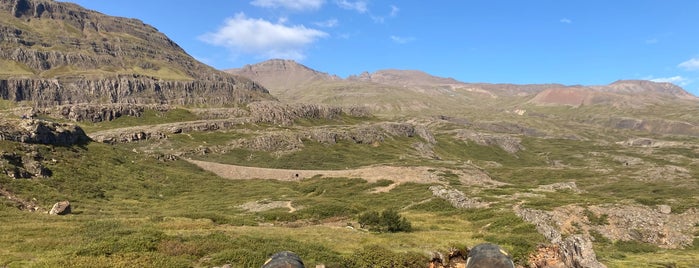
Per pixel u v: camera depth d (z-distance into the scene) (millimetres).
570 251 30641
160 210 56344
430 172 101438
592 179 157875
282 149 171250
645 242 58219
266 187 87500
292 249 24719
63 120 194875
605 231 58625
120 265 19969
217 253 23531
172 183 82312
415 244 27391
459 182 93125
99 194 60844
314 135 194000
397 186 88750
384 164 133375
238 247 25094
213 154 154000
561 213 60750
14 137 66312
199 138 172250
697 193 114250
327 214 53938
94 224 31984
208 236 27500
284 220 50594
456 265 26109
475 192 78375
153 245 23875
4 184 49344
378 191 86000
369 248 25062
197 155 149875
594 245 55375
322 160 161500
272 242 26891
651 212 64438
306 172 109438
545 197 71938
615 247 55625
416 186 87000
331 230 36438
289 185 95312
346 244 28172
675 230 60531
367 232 37188
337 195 83875
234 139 174500
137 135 161125
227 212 57188
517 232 45875
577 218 60250
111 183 69375
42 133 72312
